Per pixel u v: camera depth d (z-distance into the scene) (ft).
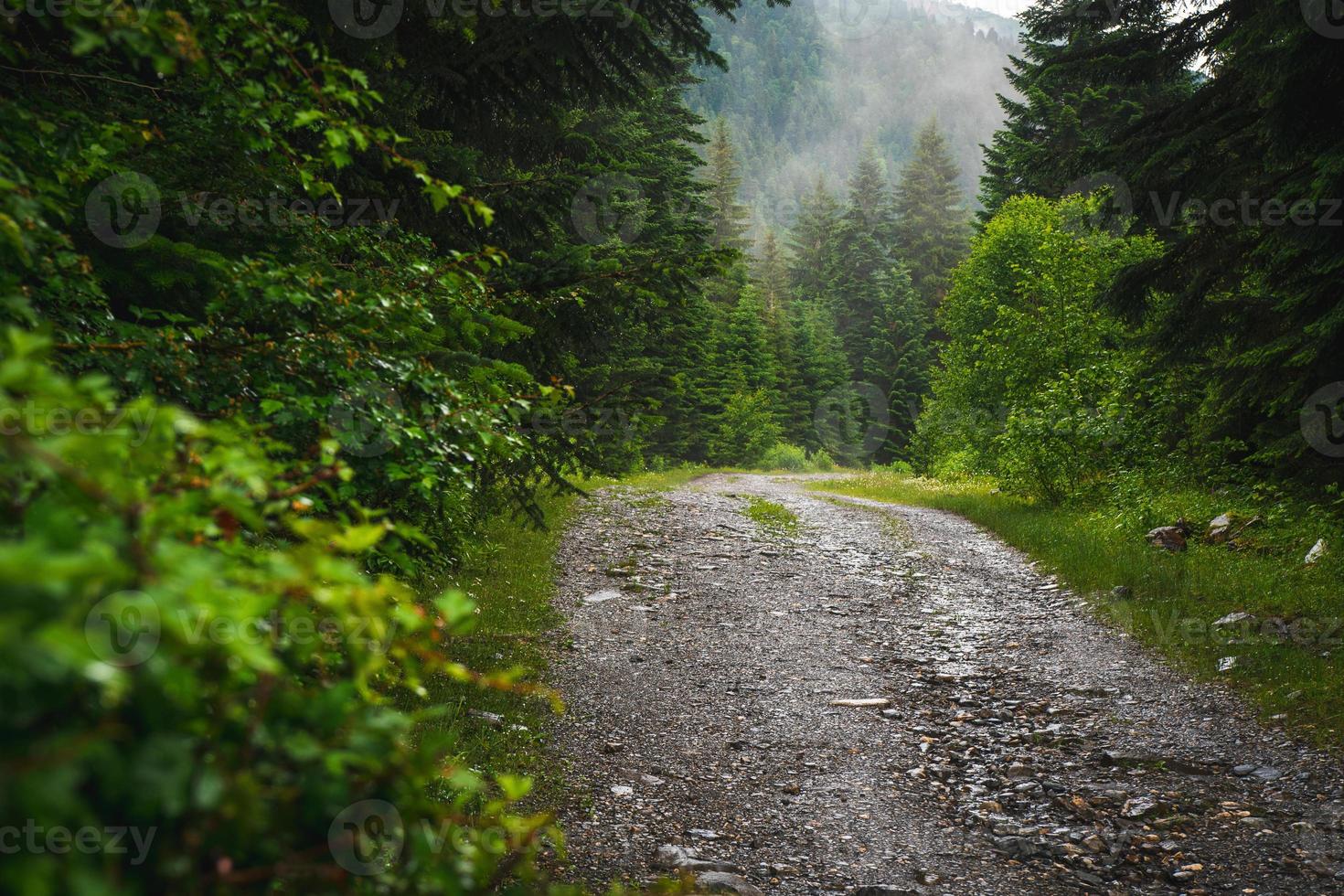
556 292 21.56
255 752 3.81
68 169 9.98
